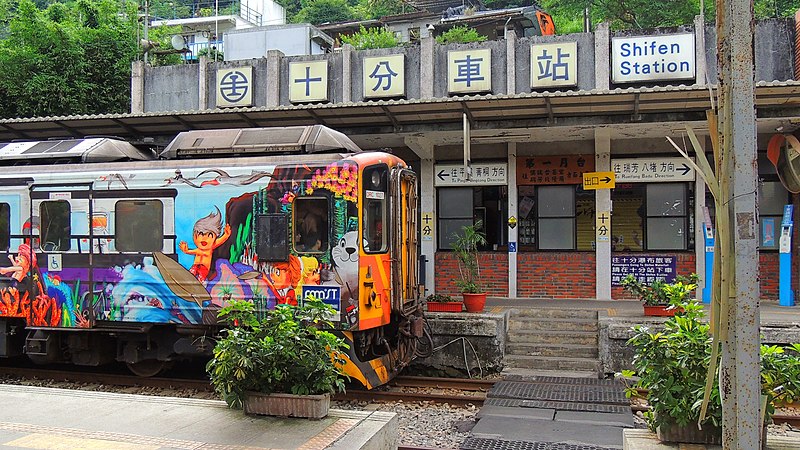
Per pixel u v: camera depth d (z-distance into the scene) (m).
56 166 8.61
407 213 8.71
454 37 23.34
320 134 8.17
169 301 8.07
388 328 8.49
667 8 22.14
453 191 12.91
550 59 11.91
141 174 8.21
